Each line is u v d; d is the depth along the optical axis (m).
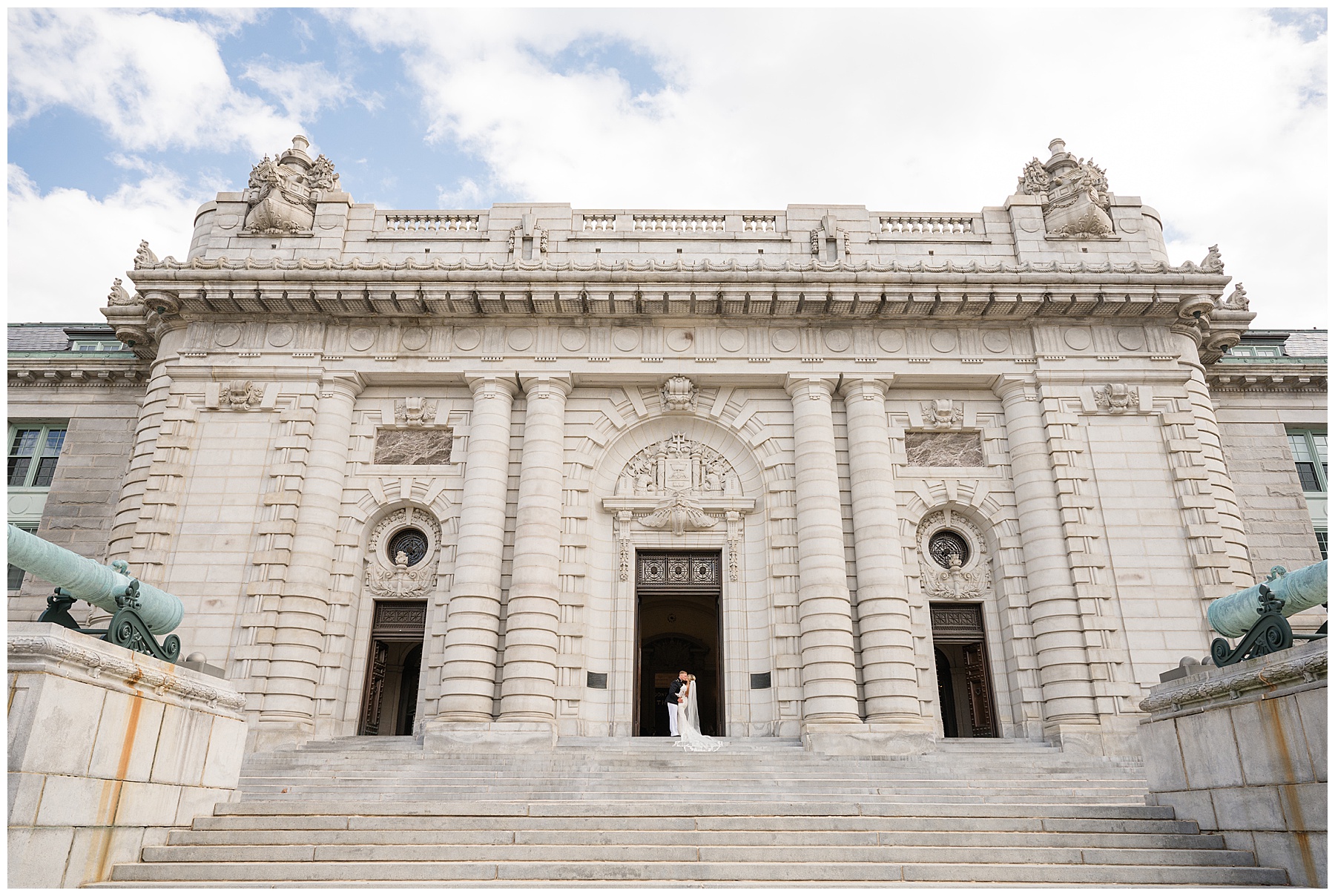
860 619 24.00
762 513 25.92
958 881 11.66
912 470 26.16
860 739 21.94
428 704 23.41
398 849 12.16
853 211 28.14
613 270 25.45
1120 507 24.78
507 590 24.36
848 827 13.89
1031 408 25.97
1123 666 23.08
